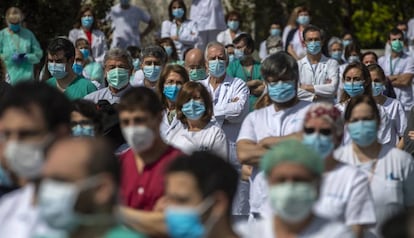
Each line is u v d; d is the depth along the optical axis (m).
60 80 18.16
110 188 7.81
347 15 35.16
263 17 32.44
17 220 8.54
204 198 8.84
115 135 13.70
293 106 13.00
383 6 35.72
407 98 24.48
